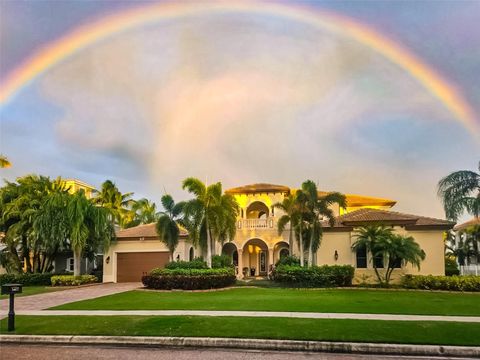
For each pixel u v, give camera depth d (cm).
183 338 996
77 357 882
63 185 3638
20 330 1105
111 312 1409
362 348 927
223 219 2588
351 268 2486
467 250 3734
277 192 3759
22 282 3092
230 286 2538
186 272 2391
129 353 918
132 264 3238
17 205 3172
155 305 1588
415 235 2620
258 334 1011
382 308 1463
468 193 2391
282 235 3462
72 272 3350
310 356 891
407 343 934
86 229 2998
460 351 901
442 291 2231
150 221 5503
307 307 1484
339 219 2866
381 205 3966
